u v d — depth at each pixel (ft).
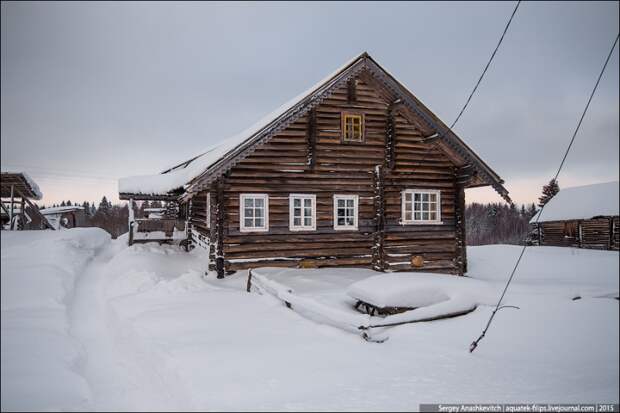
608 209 72.02
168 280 41.11
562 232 80.94
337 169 47.14
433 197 51.13
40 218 72.18
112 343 26.32
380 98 48.44
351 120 47.78
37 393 17.75
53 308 30.35
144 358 22.40
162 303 32.04
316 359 20.76
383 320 24.50
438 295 27.30
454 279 28.84
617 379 17.38
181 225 61.41
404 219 49.29
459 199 51.06
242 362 20.12
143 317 28.14
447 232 50.96
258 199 44.91
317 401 16.15
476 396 16.69
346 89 47.26
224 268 43.09
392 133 48.19
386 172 48.42
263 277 35.53
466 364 20.47
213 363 19.93
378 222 47.65
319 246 46.47
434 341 23.48
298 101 42.75
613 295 27.27
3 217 64.95
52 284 35.32
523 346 21.90
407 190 49.47
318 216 46.47
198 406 15.70
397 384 17.95
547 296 26.89
